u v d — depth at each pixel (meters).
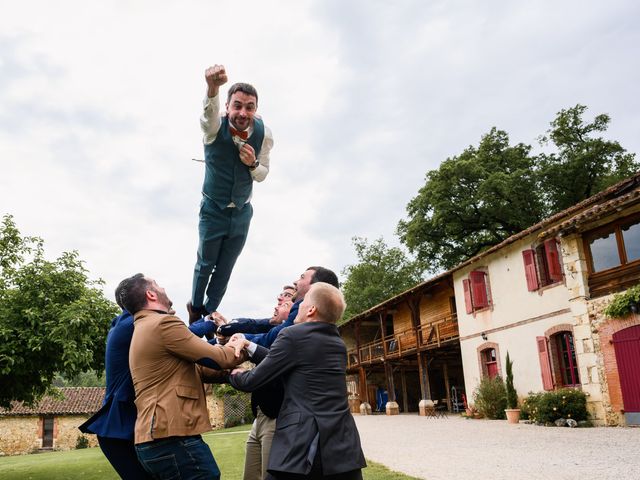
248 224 2.50
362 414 26.03
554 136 27.55
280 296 3.96
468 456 8.84
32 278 9.55
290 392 2.72
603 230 13.21
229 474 8.06
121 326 3.15
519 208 26.81
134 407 3.04
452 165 27.84
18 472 12.97
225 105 2.20
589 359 13.16
